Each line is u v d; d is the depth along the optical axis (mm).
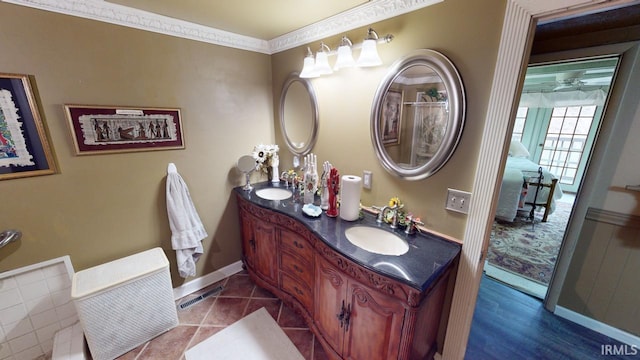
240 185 2387
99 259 1731
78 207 1601
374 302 1189
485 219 1232
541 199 3809
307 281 1718
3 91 1292
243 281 2383
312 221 1632
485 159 1191
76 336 1565
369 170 1741
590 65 2932
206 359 1604
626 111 1546
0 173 1340
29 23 1310
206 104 2031
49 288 1581
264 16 1683
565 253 1877
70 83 1465
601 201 1697
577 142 5156
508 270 2559
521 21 1002
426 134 1393
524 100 5324
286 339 1753
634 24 1456
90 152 1581
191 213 2006
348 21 1629
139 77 1691
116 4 1504
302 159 2305
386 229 1536
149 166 1835
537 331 1839
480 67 1155
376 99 1562
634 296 1675
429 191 1445
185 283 2178
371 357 1274
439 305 1393
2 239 1359
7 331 1489
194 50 1890
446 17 1223
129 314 1606
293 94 2203
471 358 1629
